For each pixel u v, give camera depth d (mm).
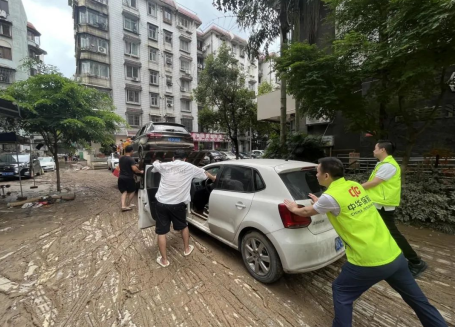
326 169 1775
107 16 21656
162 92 25734
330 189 1721
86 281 2736
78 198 7336
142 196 3582
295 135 8977
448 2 2799
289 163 2867
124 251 3516
